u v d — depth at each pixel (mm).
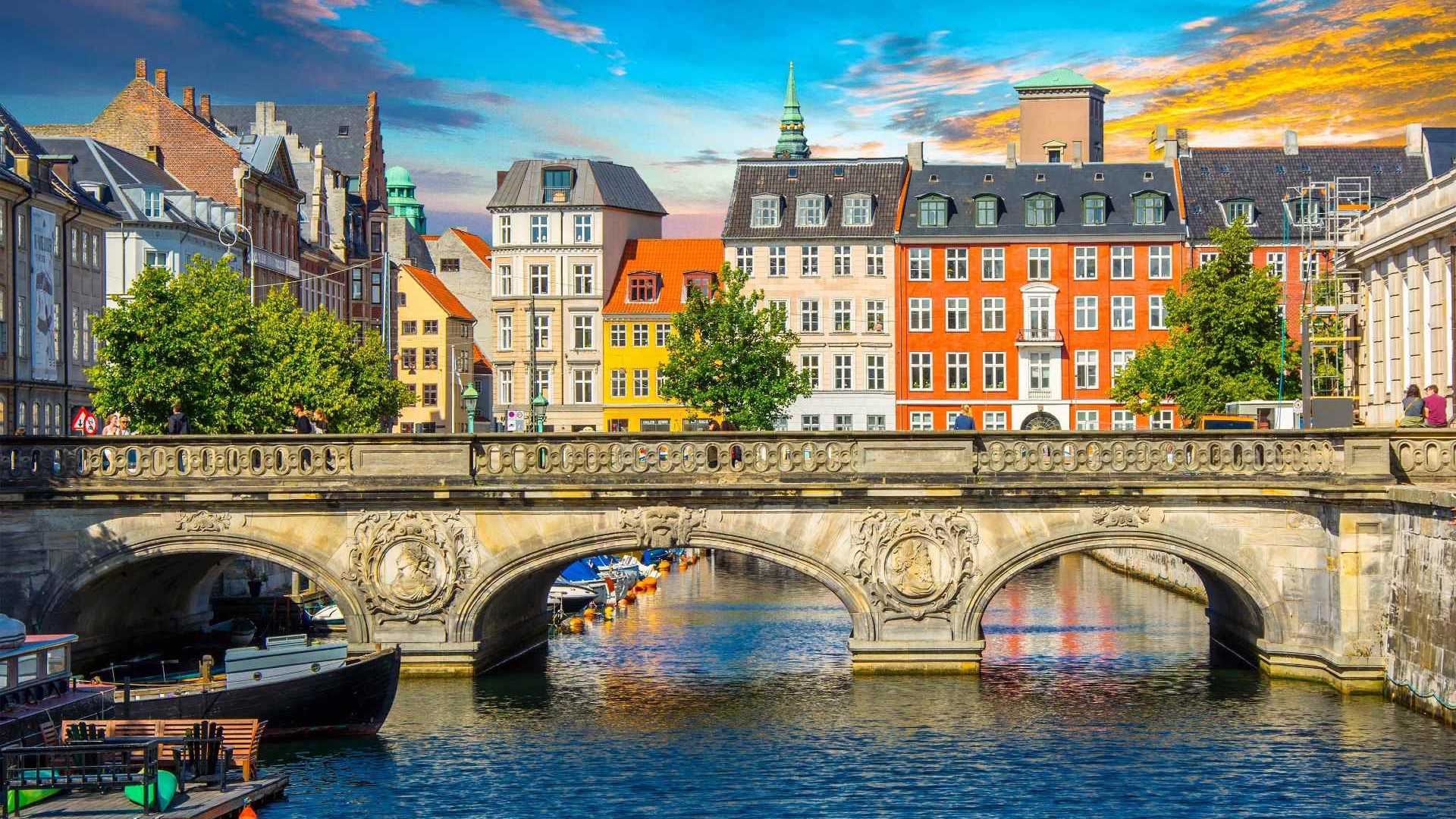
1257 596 49969
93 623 54688
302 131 147500
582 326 130875
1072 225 121562
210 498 49906
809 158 127562
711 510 50031
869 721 46750
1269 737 44188
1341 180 111375
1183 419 90750
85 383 88625
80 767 35781
